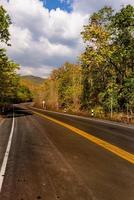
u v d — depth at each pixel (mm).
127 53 44875
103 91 52531
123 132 21312
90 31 45625
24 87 163750
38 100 118250
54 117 41156
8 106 78188
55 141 16688
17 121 32938
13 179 8750
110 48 45844
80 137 18453
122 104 45781
